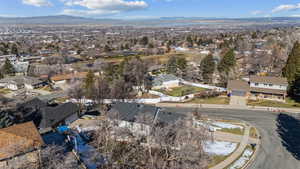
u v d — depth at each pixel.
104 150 33.44
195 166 26.16
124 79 71.62
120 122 38.94
